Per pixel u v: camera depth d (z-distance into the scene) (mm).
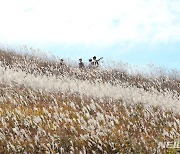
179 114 16750
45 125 13367
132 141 12164
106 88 20328
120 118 15117
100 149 11320
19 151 11391
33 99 17312
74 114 14828
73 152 11250
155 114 15945
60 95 19016
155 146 11961
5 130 13062
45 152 11383
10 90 18062
